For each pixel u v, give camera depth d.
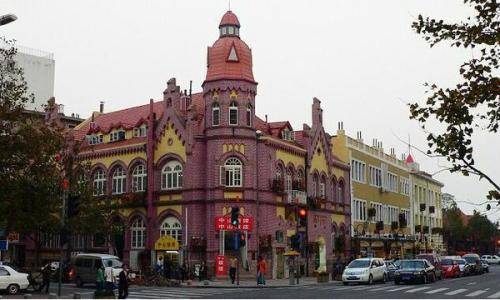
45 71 71.88
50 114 60.56
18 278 29.72
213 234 44.16
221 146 45.28
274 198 47.81
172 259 46.00
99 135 55.50
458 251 107.62
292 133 53.88
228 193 44.75
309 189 53.47
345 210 60.62
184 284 38.44
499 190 7.51
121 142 52.56
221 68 46.44
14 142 29.23
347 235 60.34
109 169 52.41
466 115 7.63
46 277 29.77
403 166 81.50
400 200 78.38
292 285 38.19
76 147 43.12
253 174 45.59
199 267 43.34
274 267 46.75
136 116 56.47
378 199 70.25
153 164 48.66
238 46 47.16
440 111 7.73
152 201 48.00
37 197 31.53
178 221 46.53
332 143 63.56
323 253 54.81
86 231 42.88
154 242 47.41
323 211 55.56
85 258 37.03
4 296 27.81
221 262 42.78
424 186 90.38
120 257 50.03
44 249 55.94
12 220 31.67
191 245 44.56
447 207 111.88
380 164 72.00
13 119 29.06
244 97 46.12
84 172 45.62
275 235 47.34
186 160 46.28
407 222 80.50
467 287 35.19
